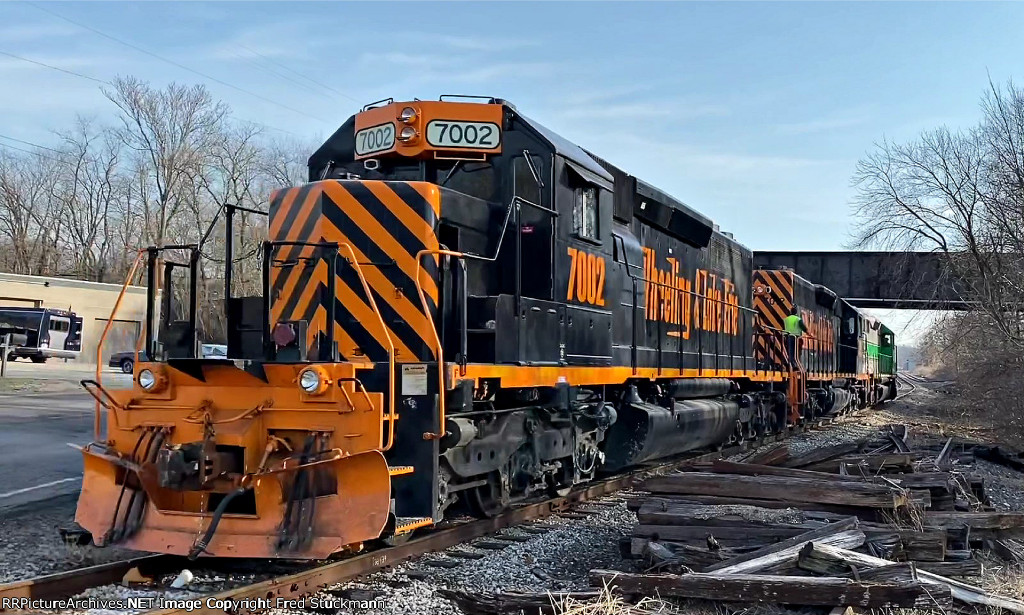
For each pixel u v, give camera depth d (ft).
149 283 23.72
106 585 19.85
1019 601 18.54
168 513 21.11
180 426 21.79
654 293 40.47
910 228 81.87
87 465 22.70
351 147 29.91
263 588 18.60
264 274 22.39
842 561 19.07
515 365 25.58
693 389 45.32
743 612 18.21
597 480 38.24
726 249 54.49
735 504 26.02
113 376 107.04
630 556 23.17
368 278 24.86
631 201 37.83
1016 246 68.28
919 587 17.61
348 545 21.17
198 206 179.01
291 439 21.27
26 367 125.90
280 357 21.63
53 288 148.15
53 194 206.69
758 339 62.28
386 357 24.57
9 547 24.29
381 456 20.11
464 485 24.80
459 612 18.65
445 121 27.71
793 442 62.13
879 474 30.27
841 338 97.66
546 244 27.84
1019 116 71.00
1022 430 61.67
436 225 24.81
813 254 109.09
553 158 27.86
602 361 32.37
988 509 29.43
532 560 23.54
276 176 183.93
